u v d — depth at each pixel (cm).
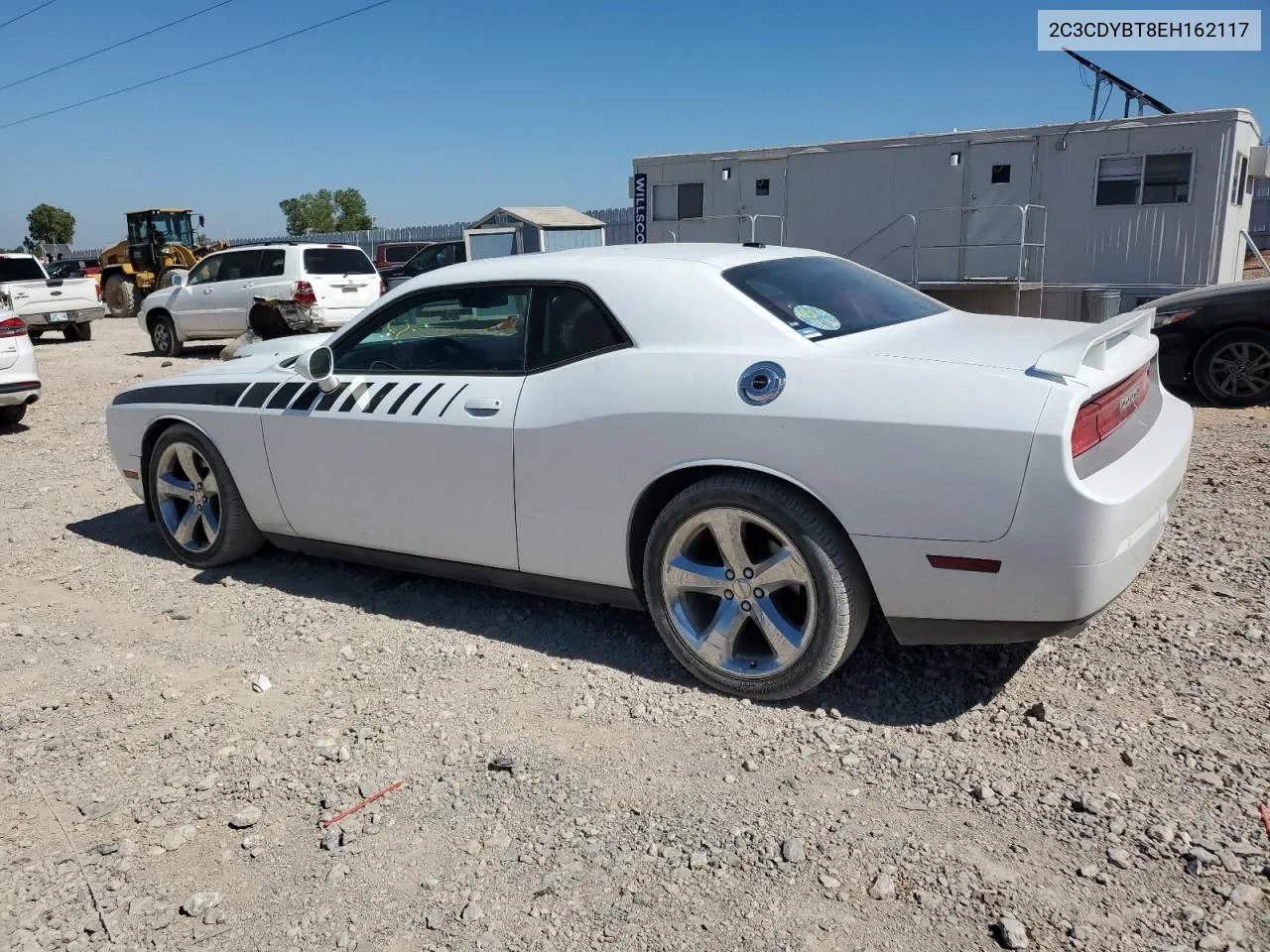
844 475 301
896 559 300
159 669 387
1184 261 1245
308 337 570
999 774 287
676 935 231
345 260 1503
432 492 395
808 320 340
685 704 338
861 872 249
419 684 363
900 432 293
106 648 411
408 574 477
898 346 327
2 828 286
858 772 293
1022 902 234
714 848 261
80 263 3359
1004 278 1364
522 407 368
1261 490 545
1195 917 226
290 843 274
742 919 235
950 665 353
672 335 343
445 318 400
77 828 284
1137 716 312
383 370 418
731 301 340
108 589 481
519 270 384
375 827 277
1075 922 226
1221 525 487
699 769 299
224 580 480
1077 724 310
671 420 330
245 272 1518
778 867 252
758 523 320
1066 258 1326
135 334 2147
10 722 347
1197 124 1205
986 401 286
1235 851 246
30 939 239
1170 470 312
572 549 365
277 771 309
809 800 280
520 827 275
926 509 291
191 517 498
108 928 242
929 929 228
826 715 326
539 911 241
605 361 352
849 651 324
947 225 1396
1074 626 292
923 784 284
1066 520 276
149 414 500
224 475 475
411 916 242
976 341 331
